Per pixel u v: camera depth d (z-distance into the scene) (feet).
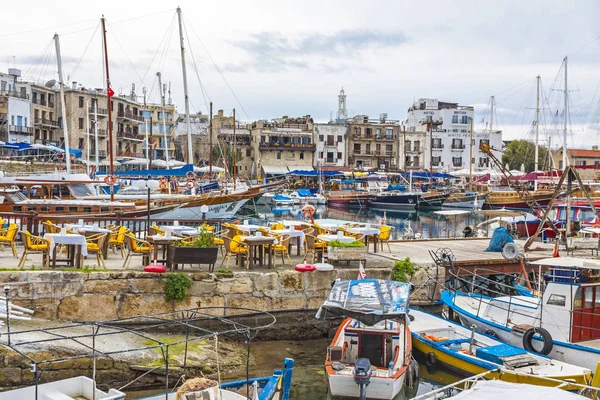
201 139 325.42
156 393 41.68
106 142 281.54
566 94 181.68
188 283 52.54
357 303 44.16
